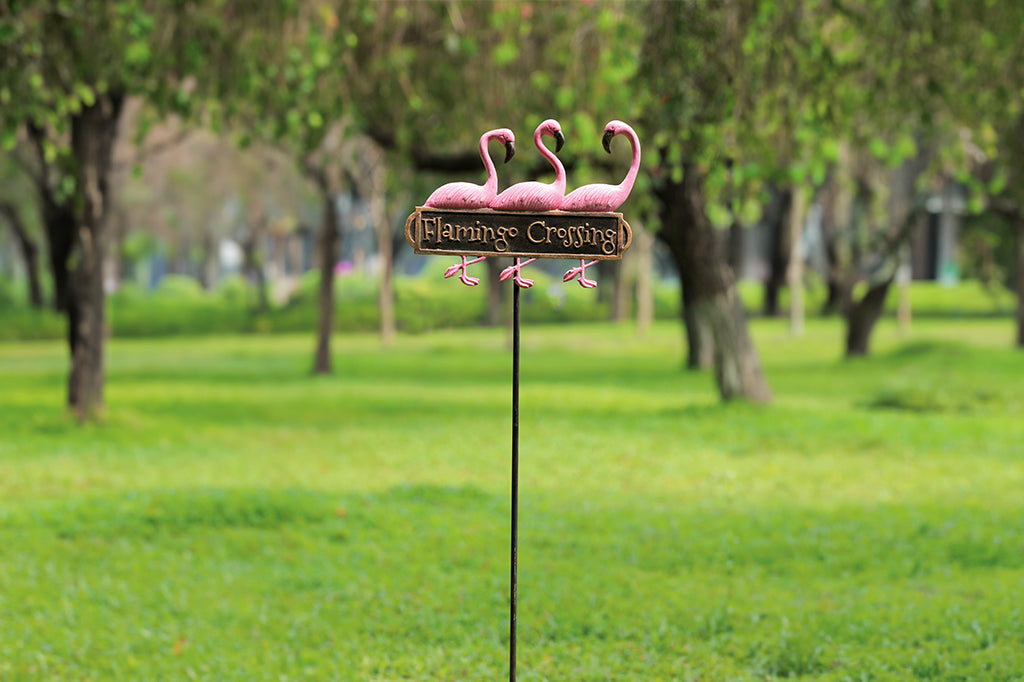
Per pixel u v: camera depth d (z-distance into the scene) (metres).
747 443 16.39
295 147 29.61
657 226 20.12
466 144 20.75
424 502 11.93
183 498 11.45
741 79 15.85
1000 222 43.06
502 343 43.53
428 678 6.81
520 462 15.17
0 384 27.19
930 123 17.84
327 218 30.84
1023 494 12.52
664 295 65.06
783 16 16.28
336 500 11.77
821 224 53.66
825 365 31.28
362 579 8.99
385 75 18.69
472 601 8.29
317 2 17.86
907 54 17.33
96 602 8.45
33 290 55.84
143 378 29.72
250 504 11.28
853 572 9.25
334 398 24.06
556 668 6.95
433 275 60.94
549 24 17.34
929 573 9.15
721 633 7.61
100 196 19.34
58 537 10.41
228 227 60.78
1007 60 18.19
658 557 9.66
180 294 67.00
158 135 37.84
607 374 29.77
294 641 7.63
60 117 17.22
